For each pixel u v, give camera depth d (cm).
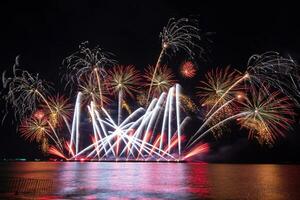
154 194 3828
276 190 4116
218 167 8694
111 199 3459
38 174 6272
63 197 3534
